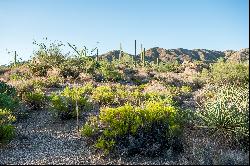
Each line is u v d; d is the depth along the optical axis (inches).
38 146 299.4
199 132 302.7
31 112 426.3
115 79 805.2
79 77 782.5
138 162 259.9
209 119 292.5
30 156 271.7
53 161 259.4
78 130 342.6
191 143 280.4
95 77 789.2
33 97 438.3
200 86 776.9
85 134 294.0
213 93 500.7
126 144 278.2
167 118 301.4
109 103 469.7
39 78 773.9
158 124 293.9
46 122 381.7
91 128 300.7
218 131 291.0
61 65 837.2
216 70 707.4
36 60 880.9
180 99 505.7
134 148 274.2
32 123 379.9
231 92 338.3
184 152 273.6
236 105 293.6
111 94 482.0
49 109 403.9
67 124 371.6
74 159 264.4
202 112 314.0
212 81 743.1
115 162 259.9
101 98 474.3
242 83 628.1
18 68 926.4
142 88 674.2
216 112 290.5
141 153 272.7
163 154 273.1
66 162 258.1
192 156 256.8
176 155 272.7
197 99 507.5
